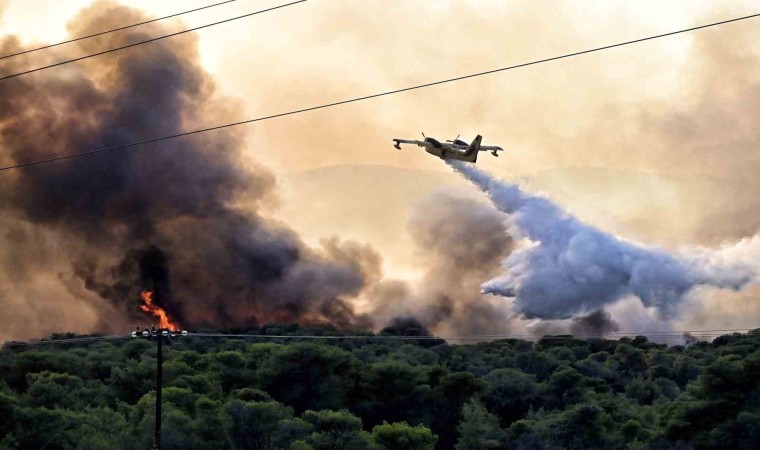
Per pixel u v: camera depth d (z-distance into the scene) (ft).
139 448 265.34
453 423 354.54
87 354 434.30
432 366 387.75
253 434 281.95
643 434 313.94
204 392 319.47
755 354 326.85
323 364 354.95
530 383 372.79
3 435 266.77
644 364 456.04
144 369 343.46
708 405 302.66
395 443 284.20
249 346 422.41
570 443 313.73
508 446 317.01
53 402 307.58
